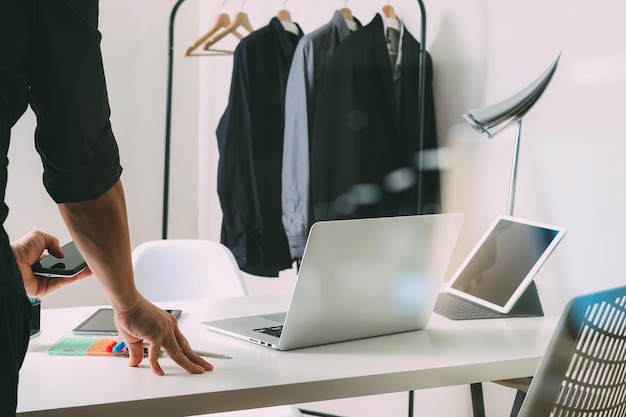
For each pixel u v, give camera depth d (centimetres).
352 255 144
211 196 365
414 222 151
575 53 226
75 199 100
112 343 143
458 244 278
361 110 279
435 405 281
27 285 128
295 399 124
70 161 97
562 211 234
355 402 305
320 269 140
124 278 112
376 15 280
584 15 222
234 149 301
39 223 308
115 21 330
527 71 245
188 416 117
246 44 299
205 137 366
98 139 99
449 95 279
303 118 288
